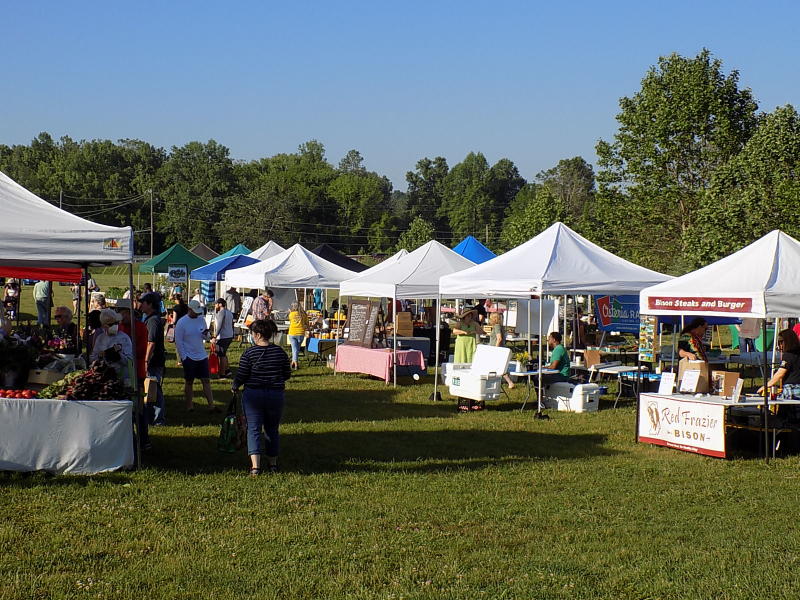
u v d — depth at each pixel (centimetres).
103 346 938
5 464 805
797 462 973
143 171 10988
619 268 1441
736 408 1028
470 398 1354
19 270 1532
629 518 727
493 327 1784
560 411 1365
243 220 10069
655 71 3856
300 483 822
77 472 820
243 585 545
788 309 979
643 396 1091
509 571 583
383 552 618
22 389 882
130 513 701
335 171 11975
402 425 1195
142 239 10744
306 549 621
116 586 538
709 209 2708
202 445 1001
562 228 1513
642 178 3869
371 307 1806
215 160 11169
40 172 10875
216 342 1686
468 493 802
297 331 1888
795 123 2617
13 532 639
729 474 907
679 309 1056
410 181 12262
